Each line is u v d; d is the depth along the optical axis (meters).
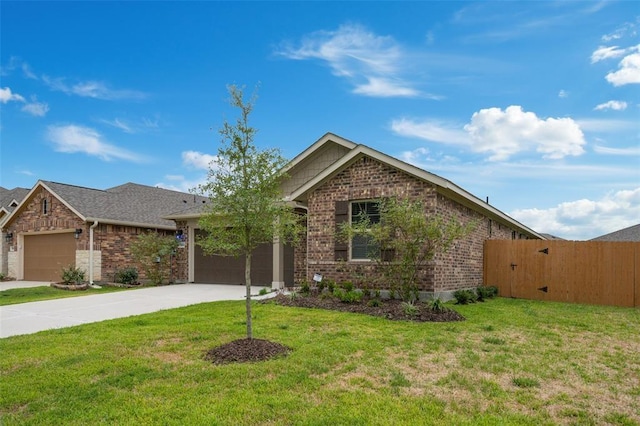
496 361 6.05
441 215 11.70
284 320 8.77
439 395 4.80
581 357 6.34
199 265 18.52
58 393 4.82
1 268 22.02
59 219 19.30
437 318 9.02
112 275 18.83
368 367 5.71
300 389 4.89
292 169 16.72
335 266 12.63
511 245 14.98
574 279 13.89
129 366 5.68
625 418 4.27
